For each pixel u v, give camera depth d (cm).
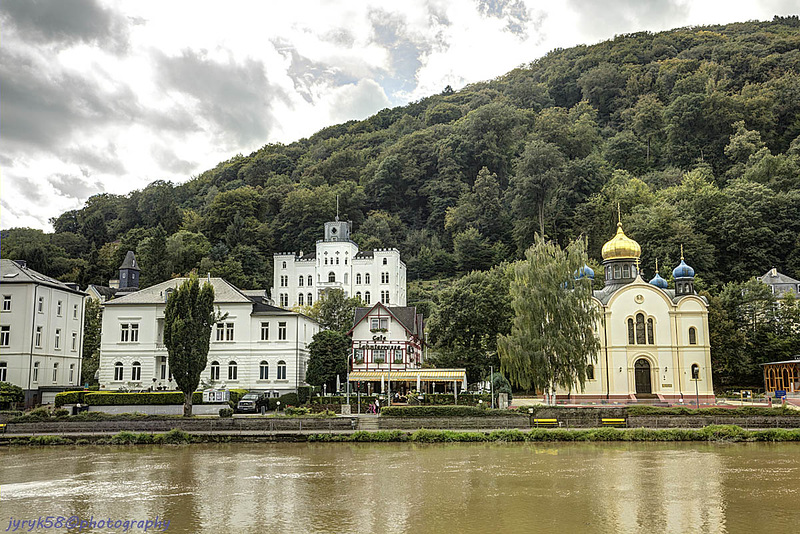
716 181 17375
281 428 6094
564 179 16712
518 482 3781
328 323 11594
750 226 13225
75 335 9119
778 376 9056
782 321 9769
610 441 5659
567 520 2903
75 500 3428
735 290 10206
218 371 8512
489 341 9794
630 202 15350
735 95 19150
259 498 3438
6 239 18862
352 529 2786
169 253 16238
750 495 3406
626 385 8181
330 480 3916
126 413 6731
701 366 8206
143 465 4578
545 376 6588
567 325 6719
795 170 15200
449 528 2780
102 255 17688
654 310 8325
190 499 3431
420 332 10150
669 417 6112
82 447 5653
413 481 3847
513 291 6981
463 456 4841
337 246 16475
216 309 8588
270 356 8488
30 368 7938
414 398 7556
